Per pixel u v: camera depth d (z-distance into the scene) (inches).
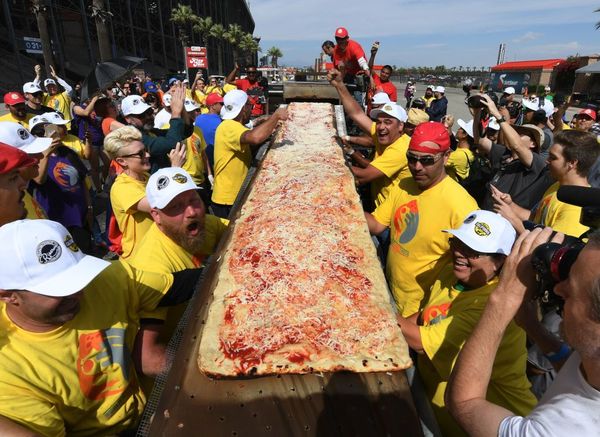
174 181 82.6
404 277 104.2
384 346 63.7
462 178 192.4
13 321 57.2
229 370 59.1
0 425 51.5
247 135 146.0
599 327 32.8
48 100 326.3
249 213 108.4
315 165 139.6
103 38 702.5
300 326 67.0
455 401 46.8
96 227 198.5
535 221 116.0
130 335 68.7
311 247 90.0
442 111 425.4
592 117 242.8
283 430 52.8
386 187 137.7
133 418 66.2
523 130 165.3
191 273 83.6
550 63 1749.5
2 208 78.8
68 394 58.2
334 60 283.6
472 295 74.5
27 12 1125.7
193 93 377.4
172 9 1631.4
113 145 108.9
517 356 68.9
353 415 54.2
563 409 35.6
